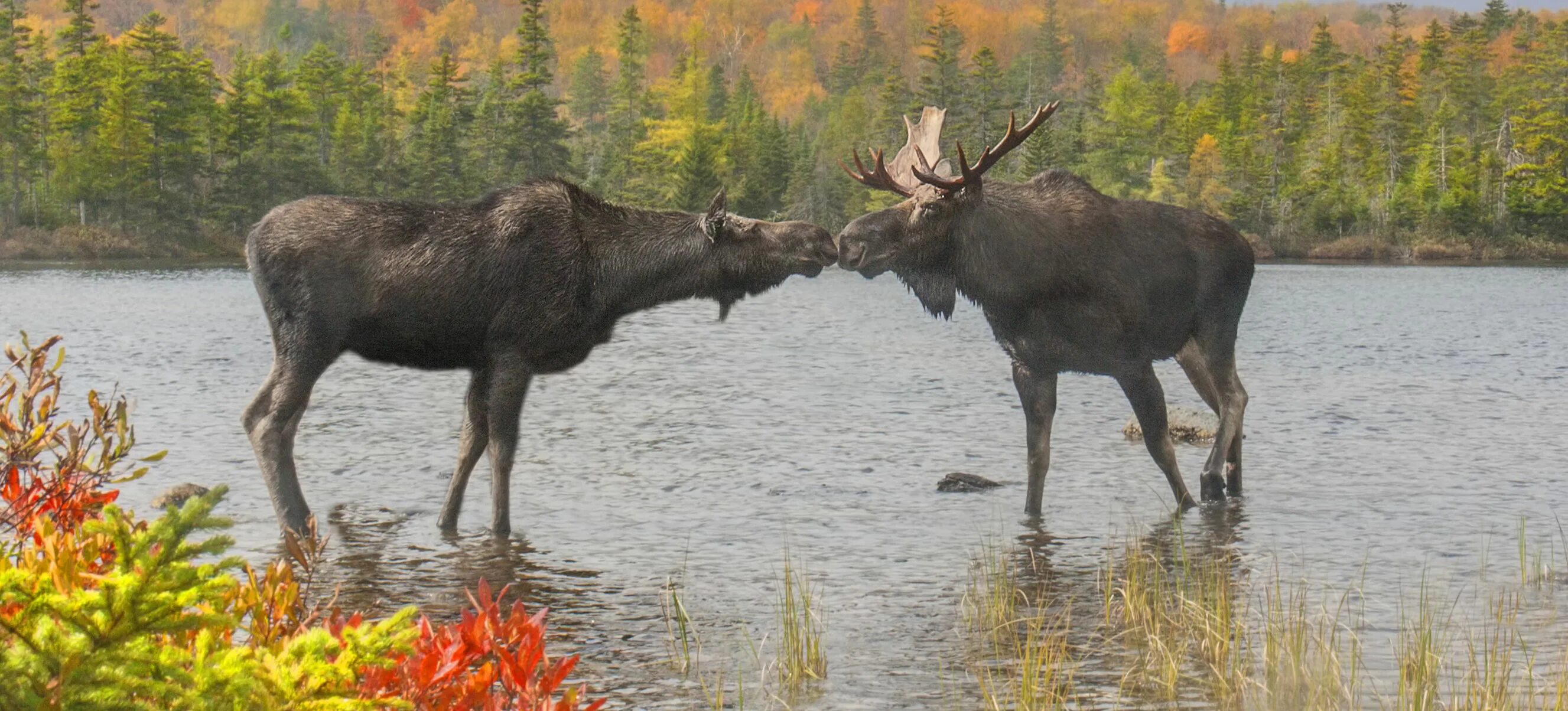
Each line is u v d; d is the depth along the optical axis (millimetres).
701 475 16188
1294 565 11742
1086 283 13539
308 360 12531
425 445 18344
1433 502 14547
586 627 9859
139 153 113562
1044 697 8242
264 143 124938
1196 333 14562
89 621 3525
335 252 12352
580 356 13125
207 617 3695
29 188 121875
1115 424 20484
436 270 12438
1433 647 9195
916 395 24188
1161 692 8367
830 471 16516
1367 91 169250
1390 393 24766
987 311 13742
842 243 13188
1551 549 12266
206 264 95438
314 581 11016
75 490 6035
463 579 11211
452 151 131500
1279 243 137000
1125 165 163000
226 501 14000
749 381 26375
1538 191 134375
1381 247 131875
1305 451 18094
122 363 28812
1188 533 13109
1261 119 172875
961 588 11008
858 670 8883
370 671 4410
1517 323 44719
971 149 138500
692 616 10164
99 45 124812
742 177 154250
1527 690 8328
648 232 12953
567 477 16125
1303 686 8375
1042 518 13828
